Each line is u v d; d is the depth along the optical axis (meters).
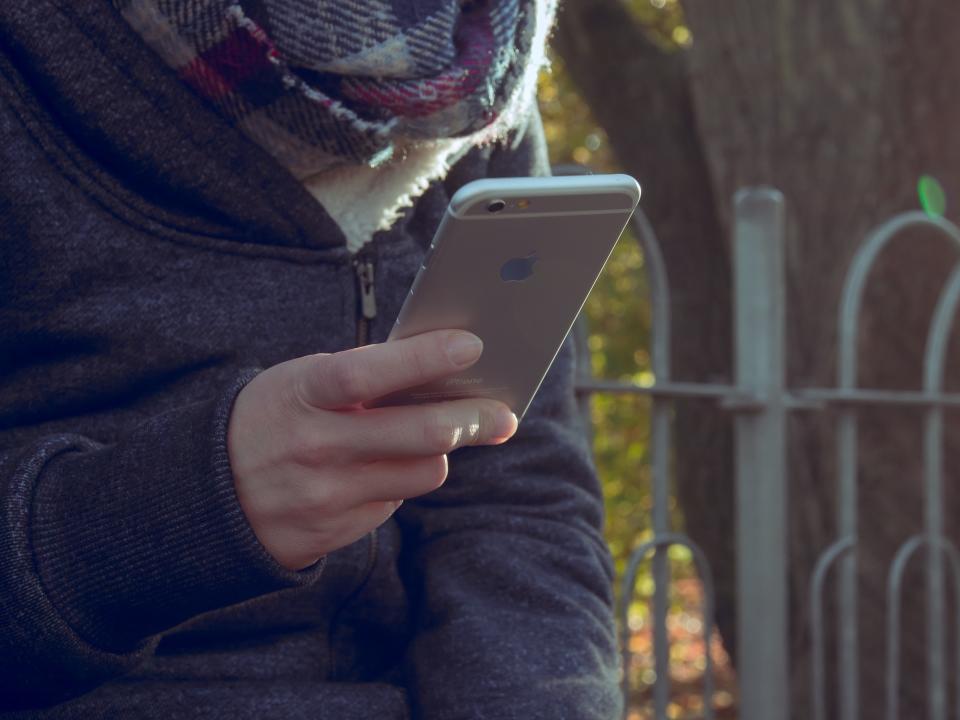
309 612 1.10
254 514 0.83
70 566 0.86
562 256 0.82
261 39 0.98
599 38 4.99
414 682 1.11
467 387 0.88
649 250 2.14
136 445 0.87
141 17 0.98
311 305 1.08
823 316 3.91
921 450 3.67
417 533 1.19
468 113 1.04
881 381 3.79
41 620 0.85
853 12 4.00
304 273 1.08
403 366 0.77
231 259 1.05
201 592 0.85
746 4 4.15
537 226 0.79
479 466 1.19
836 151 3.97
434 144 1.08
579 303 0.86
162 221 1.03
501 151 1.29
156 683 1.02
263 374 0.84
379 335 1.14
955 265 3.76
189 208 1.05
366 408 0.85
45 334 1.01
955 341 3.71
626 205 0.80
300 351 1.08
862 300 3.82
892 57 3.91
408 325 0.83
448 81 1.02
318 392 0.79
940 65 3.85
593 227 0.81
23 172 0.98
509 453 1.21
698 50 4.27
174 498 0.83
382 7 1.00
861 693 3.69
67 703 0.97
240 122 1.02
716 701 8.84
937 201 3.83
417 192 1.12
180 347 1.03
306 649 1.11
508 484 1.19
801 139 4.02
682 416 4.62
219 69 0.99
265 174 1.04
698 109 4.29
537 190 0.77
